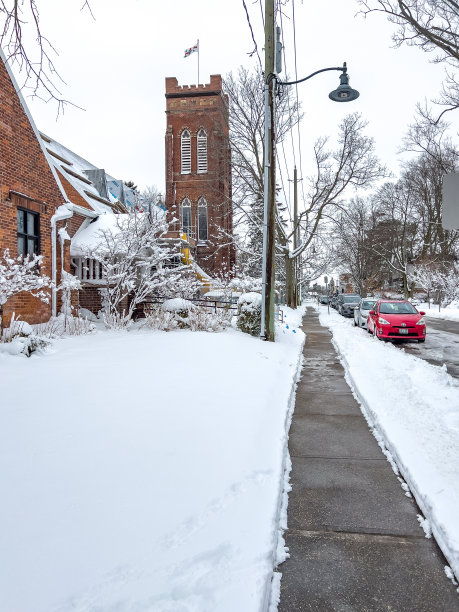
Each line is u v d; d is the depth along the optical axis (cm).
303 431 566
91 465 361
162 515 301
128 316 1283
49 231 1205
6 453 369
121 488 330
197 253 4353
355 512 359
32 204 1124
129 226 1280
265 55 1282
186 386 640
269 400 634
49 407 493
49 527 273
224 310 1636
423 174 4016
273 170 1312
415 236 5212
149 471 362
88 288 1578
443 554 301
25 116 1094
